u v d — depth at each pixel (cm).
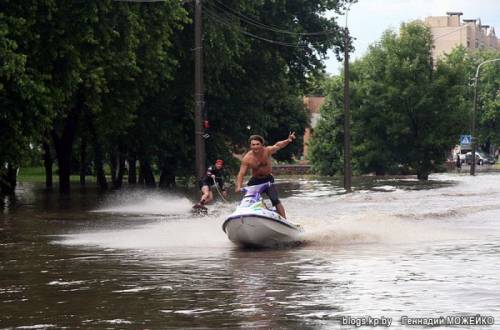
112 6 6347
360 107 12850
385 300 2017
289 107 16750
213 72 9012
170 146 9412
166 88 8800
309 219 4475
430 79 12581
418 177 12556
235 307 1962
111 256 3059
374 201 6384
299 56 10944
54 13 5988
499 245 3278
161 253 3147
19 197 7975
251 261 2852
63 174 8725
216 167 6259
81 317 1877
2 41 5272
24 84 5391
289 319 1808
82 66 6112
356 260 2820
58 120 8406
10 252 3234
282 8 10088
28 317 1884
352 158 13450
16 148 5800
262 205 3325
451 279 2348
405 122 12462
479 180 11131
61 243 3578
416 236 3638
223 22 8494
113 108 7394
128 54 6481
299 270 2586
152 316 1873
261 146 3375
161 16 6931
